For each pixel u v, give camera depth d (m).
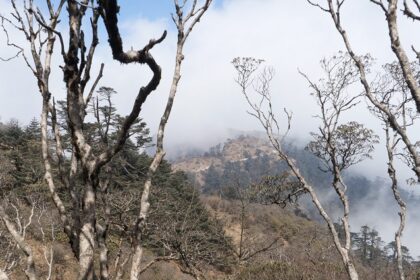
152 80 2.37
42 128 2.82
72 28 2.43
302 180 6.54
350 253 5.71
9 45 2.86
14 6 2.88
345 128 6.56
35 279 2.22
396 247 5.13
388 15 2.38
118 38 2.23
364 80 3.02
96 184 2.48
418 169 2.54
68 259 16.61
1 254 5.75
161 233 8.64
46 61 2.92
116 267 4.43
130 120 2.37
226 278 10.15
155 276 16.11
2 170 11.14
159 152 2.66
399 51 2.29
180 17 2.94
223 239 10.43
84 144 2.49
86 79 2.61
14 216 6.23
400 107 5.26
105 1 2.10
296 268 12.05
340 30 3.34
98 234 2.90
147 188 2.57
